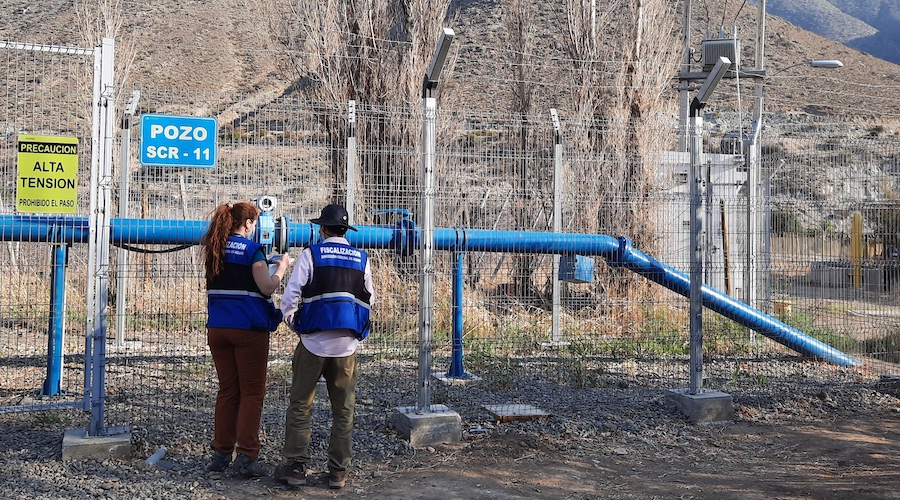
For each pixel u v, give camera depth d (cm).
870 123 4869
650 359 1172
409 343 1141
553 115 1304
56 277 891
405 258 1155
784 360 1192
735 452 765
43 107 868
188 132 846
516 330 1212
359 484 650
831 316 1216
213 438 736
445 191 1212
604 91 2027
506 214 1266
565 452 747
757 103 1644
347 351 636
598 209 1270
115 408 833
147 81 4872
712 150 1360
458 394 948
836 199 1099
